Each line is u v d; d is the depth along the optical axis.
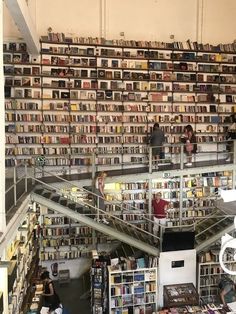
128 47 9.95
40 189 8.19
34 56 9.43
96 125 9.95
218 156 10.87
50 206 7.47
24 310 6.24
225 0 10.82
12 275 5.38
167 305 7.45
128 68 9.98
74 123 9.84
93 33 10.08
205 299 8.38
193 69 10.37
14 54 9.38
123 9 10.24
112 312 7.68
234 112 10.73
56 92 9.68
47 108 9.62
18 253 6.21
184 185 10.24
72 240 9.66
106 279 7.73
